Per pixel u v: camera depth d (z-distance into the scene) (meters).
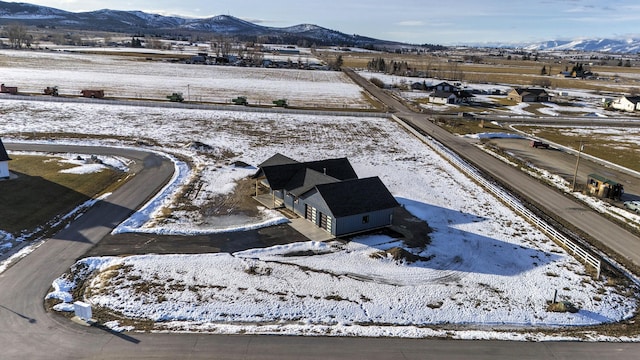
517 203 40.31
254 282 26.36
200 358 19.34
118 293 24.42
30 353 19.23
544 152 62.06
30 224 32.53
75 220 33.97
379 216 34.75
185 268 27.56
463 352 20.67
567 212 40.09
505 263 30.23
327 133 69.06
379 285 26.75
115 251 29.42
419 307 24.64
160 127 67.12
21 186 39.41
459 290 26.59
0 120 65.31
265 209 37.88
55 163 47.19
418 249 31.67
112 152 53.19
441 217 37.88
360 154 57.81
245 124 72.25
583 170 53.56
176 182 43.75
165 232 32.56
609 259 31.30
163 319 22.38
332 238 32.81
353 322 23.05
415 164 54.31
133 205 37.47
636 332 23.12
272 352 20.02
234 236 32.53
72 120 68.38
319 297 25.12
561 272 29.17
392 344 21.06
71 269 26.80
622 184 48.41
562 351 21.05
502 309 24.77
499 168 53.62
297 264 28.84
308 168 38.47
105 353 19.41
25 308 22.59
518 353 20.75
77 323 21.56
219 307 23.62
